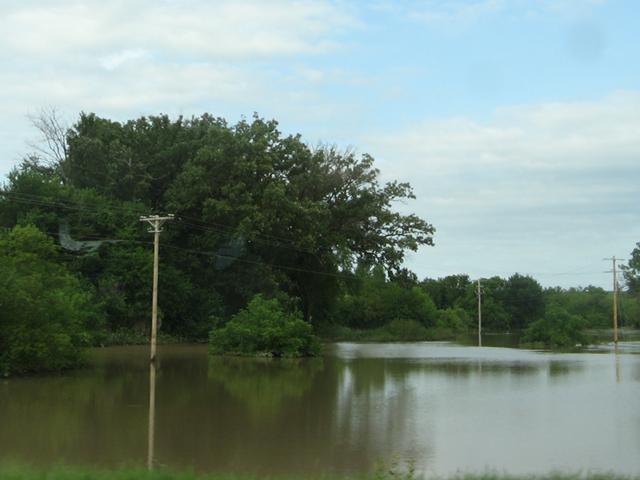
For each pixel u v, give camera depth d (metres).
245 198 57.72
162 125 64.75
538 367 41.06
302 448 16.47
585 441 17.64
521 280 128.12
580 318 73.88
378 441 17.45
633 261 134.88
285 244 60.72
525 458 15.60
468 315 124.62
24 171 55.47
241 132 62.34
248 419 20.73
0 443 16.67
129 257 55.16
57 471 10.49
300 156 62.62
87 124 65.50
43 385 28.45
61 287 39.22
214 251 59.81
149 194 63.09
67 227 53.81
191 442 17.09
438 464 14.87
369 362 44.59
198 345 55.47
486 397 26.30
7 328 30.53
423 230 67.44
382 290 108.19
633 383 31.55
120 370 35.19
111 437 17.61
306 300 69.81
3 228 50.31
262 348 46.59
